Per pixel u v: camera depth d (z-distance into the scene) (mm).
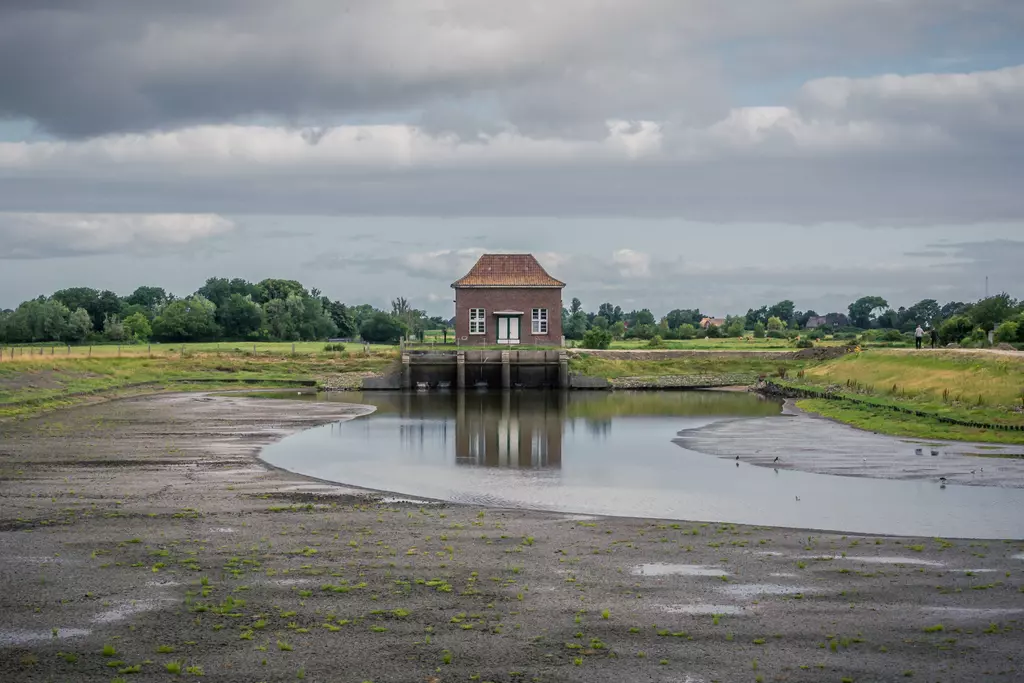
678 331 160875
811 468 36469
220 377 88438
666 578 19828
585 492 31516
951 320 103062
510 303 101500
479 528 24766
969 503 29031
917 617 17203
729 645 15828
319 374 93562
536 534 24047
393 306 199375
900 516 27047
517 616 17344
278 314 178500
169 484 31609
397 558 21422
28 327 157125
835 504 29016
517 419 58844
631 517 26719
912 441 44156
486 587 19141
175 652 15516
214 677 14508
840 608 17766
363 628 16688
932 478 33750
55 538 23156
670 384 91625
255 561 21062
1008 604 17922
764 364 97312
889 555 21797
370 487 32156
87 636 16234
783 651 15539
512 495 30922
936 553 21984
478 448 43594
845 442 44219
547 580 19672
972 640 15977
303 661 15156
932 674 14539
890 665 14906
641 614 17453
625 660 15188
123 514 26234
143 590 18828
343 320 197875
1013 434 43750
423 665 15008
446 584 19312
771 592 18812
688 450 42531
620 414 62531
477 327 101875
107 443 42969
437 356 91000
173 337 164000
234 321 173625
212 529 24391
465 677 14531
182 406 64312
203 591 18734
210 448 41656
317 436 47906
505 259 104312
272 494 29938
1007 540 23516
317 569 20438
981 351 65188
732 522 26344
